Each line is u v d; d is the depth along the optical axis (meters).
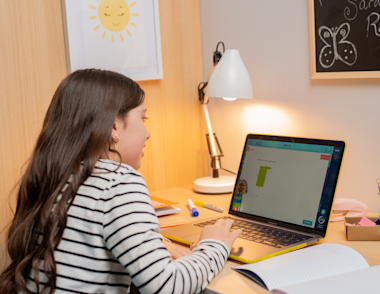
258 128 1.53
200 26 1.71
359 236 0.97
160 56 1.55
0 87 1.23
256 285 0.75
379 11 1.07
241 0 1.51
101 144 0.78
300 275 0.75
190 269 0.71
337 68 1.20
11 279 0.75
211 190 1.50
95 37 1.39
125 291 0.76
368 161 1.18
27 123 1.29
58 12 1.32
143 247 0.66
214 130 1.75
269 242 0.94
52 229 0.70
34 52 1.28
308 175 1.08
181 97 1.68
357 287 0.67
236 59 1.37
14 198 1.28
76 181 0.73
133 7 1.47
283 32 1.38
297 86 1.36
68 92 0.81
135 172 0.77
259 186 1.18
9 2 1.22
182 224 1.16
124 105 0.83
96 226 0.70
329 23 1.20
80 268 0.70
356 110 1.19
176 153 1.68
